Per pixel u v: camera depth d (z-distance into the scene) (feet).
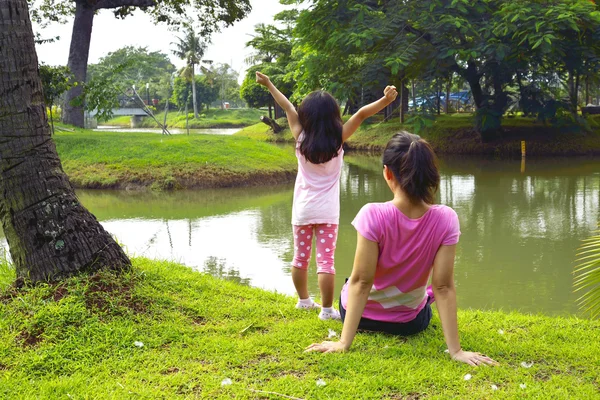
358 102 93.97
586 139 81.87
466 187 48.73
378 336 11.19
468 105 128.98
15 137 12.00
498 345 11.00
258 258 25.81
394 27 67.62
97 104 78.18
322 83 80.94
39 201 12.21
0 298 12.16
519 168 62.90
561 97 88.12
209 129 203.62
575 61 71.56
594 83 91.71
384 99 12.12
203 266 24.43
